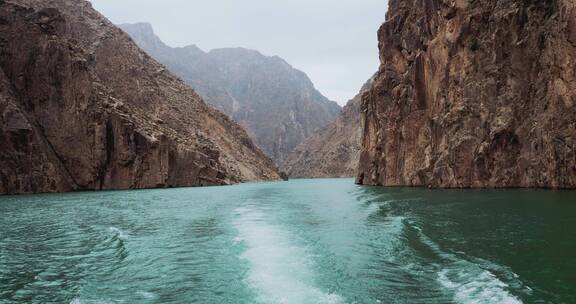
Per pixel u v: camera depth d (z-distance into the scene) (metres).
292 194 61.91
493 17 51.97
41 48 66.94
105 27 143.62
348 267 15.24
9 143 59.84
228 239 21.77
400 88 70.88
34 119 66.06
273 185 107.75
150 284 14.03
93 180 71.56
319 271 14.78
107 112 76.94
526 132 46.75
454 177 53.25
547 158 43.22
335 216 30.27
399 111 70.12
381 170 74.38
